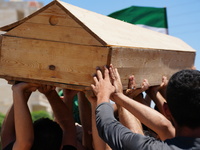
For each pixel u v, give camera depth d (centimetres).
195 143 192
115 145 205
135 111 250
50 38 276
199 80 197
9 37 287
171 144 196
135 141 200
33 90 296
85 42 265
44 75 279
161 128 246
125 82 287
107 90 248
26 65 284
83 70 267
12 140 305
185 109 195
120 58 270
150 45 328
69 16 270
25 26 283
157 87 350
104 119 218
